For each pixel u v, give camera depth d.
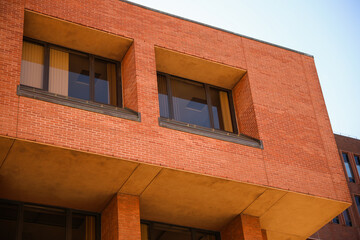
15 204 14.07
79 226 14.68
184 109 16.64
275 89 17.27
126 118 13.65
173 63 16.47
